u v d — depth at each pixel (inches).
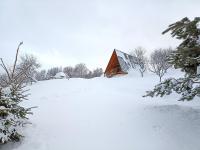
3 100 279.6
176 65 326.3
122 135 299.7
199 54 300.5
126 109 397.4
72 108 414.0
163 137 292.0
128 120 344.8
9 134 265.0
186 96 317.4
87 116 367.2
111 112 382.6
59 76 1600.6
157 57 1497.3
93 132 308.5
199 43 302.5
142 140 287.1
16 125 285.4
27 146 273.6
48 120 352.8
